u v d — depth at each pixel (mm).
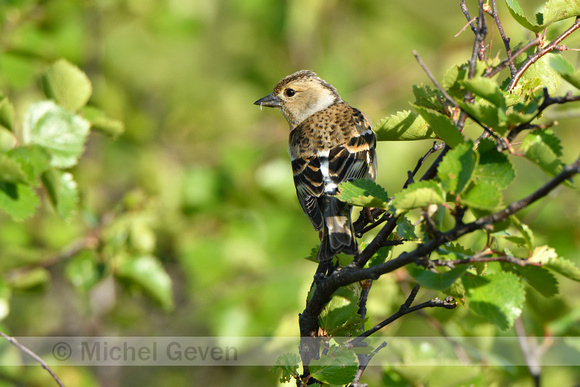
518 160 14047
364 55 17141
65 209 7996
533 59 5949
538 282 5254
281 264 12781
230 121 16859
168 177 13617
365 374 9258
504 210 4562
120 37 16703
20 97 13102
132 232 10852
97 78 15344
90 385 11898
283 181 13148
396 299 9195
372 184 5391
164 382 14383
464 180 4742
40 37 12297
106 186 14750
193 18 15844
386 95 16594
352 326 6156
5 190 7551
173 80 17359
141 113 15383
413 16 17062
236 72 17125
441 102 5789
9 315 14789
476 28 5664
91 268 10727
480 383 7961
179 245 12742
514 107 5270
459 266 4891
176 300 14141
